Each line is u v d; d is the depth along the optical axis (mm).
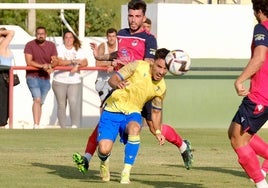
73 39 34406
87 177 19375
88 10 66562
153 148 27328
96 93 38625
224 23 38188
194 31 38000
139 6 19281
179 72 17688
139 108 18031
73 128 34781
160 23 37656
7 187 17453
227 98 36812
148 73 17797
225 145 28547
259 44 15094
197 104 36750
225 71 36719
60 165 21859
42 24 72312
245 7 38188
